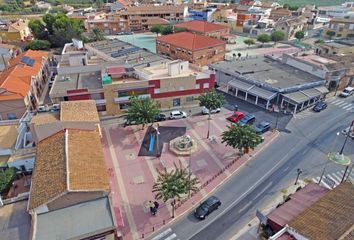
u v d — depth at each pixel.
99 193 32.47
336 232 27.31
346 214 29.58
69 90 57.28
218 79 78.12
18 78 62.06
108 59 77.69
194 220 36.47
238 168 45.78
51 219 30.16
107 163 46.47
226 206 38.56
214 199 38.19
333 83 73.69
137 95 58.22
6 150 43.22
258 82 67.00
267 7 168.38
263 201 39.28
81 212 31.02
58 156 36.12
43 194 31.42
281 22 132.38
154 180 42.94
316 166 46.41
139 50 84.69
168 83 62.38
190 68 69.94
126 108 62.03
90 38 115.44
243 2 186.12
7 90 55.78
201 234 34.50
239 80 71.62
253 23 141.75
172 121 59.56
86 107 48.00
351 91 73.31
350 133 55.03
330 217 29.47
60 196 30.58
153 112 52.09
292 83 66.88
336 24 126.19
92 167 35.25
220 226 35.59
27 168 41.97
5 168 41.88
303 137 54.41
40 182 33.31
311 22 151.88
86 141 39.91
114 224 29.70
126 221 35.97
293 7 172.62
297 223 29.33
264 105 66.62
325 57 79.56
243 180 43.28
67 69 67.44
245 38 133.75
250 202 39.12
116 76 64.12
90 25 139.50
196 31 114.88
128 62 71.75
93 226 29.41
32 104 61.94
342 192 33.12
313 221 29.28
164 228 35.28
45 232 28.66
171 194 34.09
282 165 46.59
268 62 82.38
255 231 34.78
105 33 143.00
